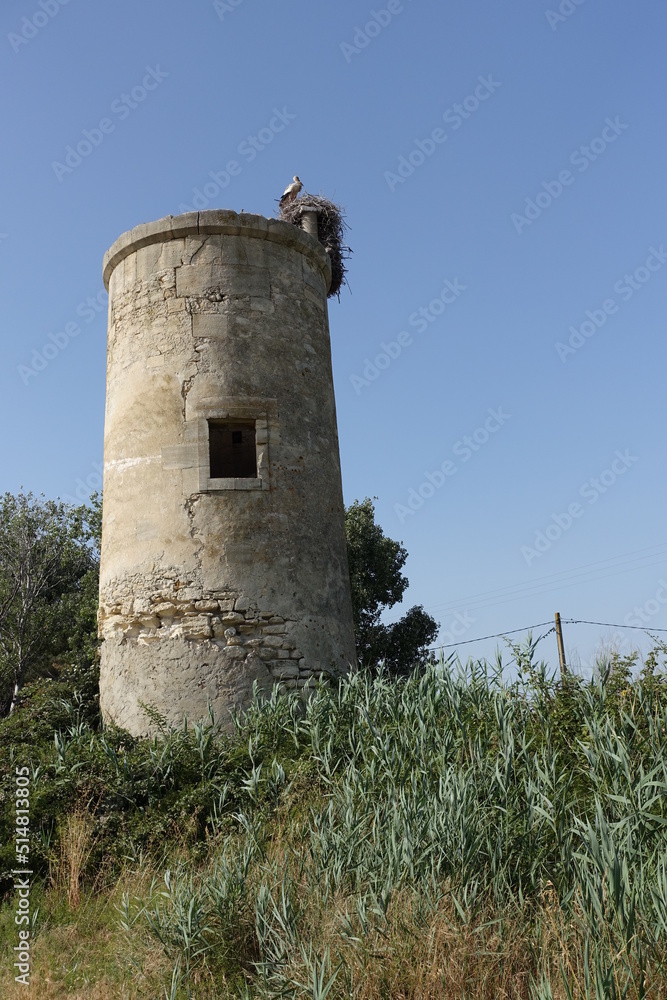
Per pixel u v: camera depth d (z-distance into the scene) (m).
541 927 5.04
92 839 7.31
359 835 6.10
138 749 8.32
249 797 7.50
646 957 4.57
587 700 7.39
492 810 5.96
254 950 5.53
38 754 8.27
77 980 5.67
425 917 5.16
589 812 6.23
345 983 4.87
